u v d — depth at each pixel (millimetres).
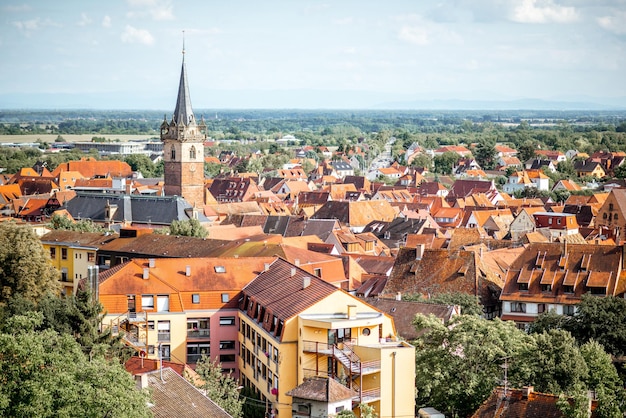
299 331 112562
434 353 108625
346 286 169625
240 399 116875
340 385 99062
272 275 134625
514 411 88312
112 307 130125
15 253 147375
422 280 171125
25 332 84500
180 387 96312
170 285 133000
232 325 135125
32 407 75625
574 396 85062
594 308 140000
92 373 79250
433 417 102875
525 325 161875
